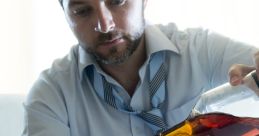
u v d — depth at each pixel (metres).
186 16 1.60
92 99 1.04
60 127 1.00
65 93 1.04
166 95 1.04
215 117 0.66
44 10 1.69
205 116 0.66
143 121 1.02
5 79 1.72
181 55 1.07
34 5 1.70
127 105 1.03
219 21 1.59
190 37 1.11
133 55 1.01
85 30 0.93
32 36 1.70
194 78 1.05
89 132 1.03
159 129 1.01
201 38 1.09
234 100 0.79
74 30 0.95
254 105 0.83
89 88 1.05
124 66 1.02
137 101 1.02
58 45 1.69
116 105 1.03
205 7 1.59
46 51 1.70
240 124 0.64
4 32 1.70
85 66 1.04
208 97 0.81
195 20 1.60
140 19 0.95
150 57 1.03
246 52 0.99
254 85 0.74
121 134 1.02
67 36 1.69
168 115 1.03
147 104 1.04
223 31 1.59
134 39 0.94
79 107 1.04
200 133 0.65
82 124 1.03
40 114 1.00
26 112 1.01
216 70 1.04
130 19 0.92
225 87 0.79
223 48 1.04
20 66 1.72
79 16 0.92
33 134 0.98
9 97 1.19
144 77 1.03
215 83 1.06
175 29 1.14
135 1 0.92
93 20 0.90
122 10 0.90
